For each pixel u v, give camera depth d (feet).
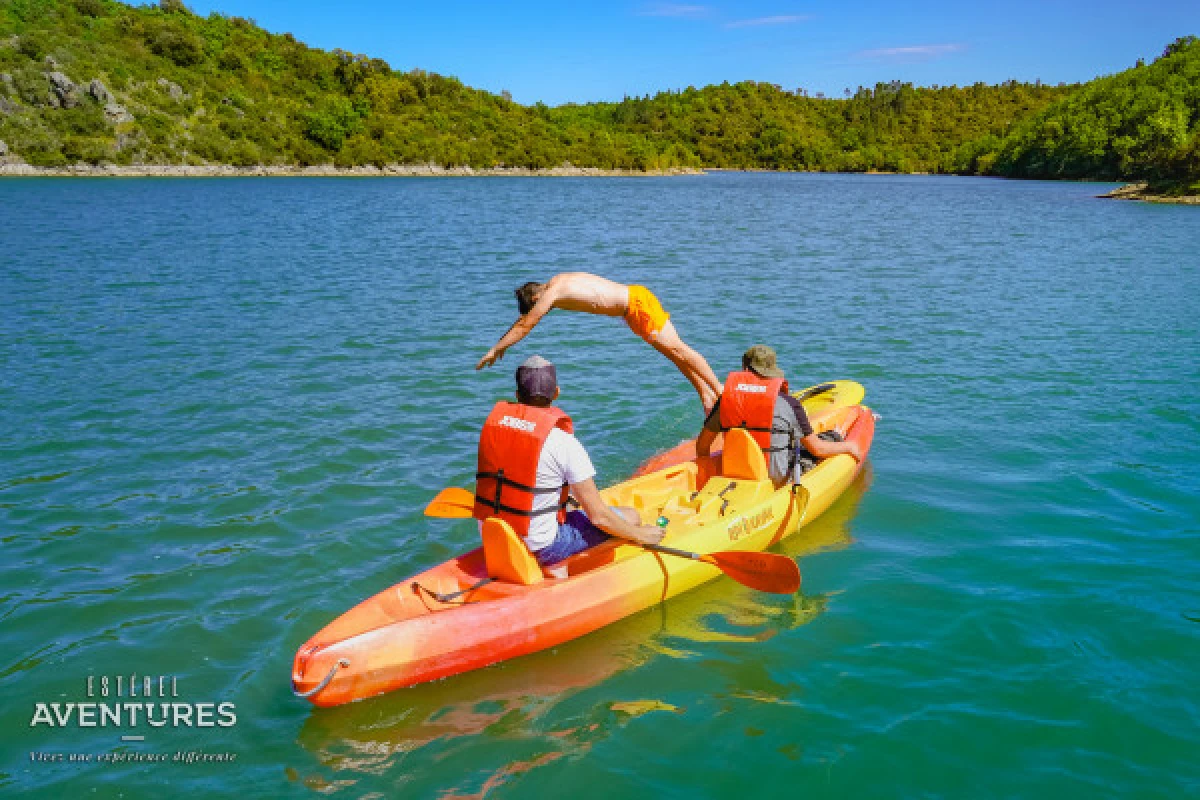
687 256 67.15
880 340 36.50
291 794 10.69
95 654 13.56
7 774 10.95
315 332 37.01
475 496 14.78
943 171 428.97
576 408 27.07
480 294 47.93
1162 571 16.44
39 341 34.17
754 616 15.23
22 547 17.08
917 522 18.99
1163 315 42.01
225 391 27.94
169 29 260.62
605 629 14.80
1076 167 321.52
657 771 11.12
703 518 17.62
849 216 117.19
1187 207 144.25
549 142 338.95
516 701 12.72
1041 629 14.46
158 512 18.79
